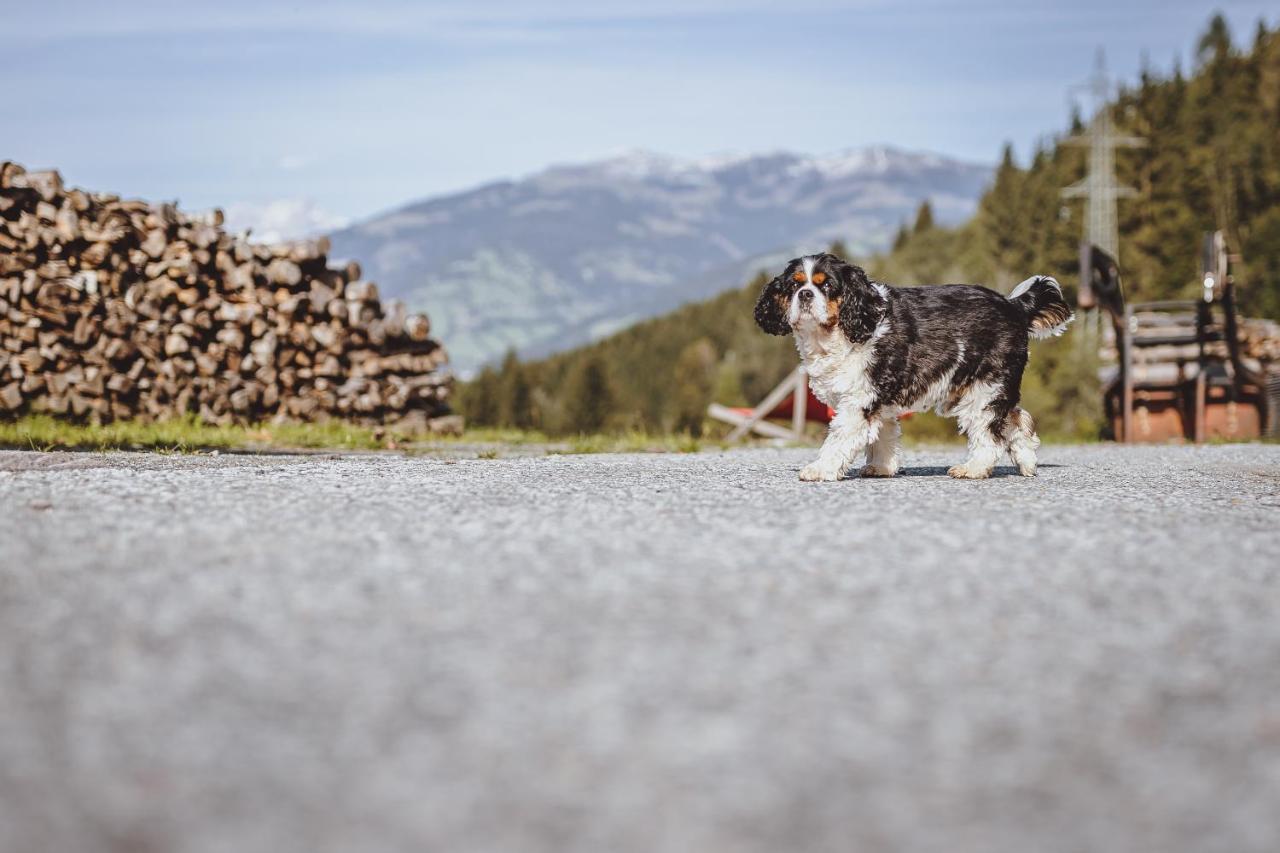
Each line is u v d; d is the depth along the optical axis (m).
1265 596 3.99
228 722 2.76
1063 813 2.37
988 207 95.75
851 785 2.48
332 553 4.53
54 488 6.16
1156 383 20.47
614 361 141.38
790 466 9.15
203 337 14.27
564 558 4.49
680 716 2.83
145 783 2.45
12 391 12.54
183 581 4.02
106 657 3.19
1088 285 17.66
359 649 3.29
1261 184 76.56
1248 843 2.25
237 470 7.52
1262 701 2.95
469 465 8.66
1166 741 2.71
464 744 2.66
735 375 93.62
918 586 4.07
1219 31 112.56
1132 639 3.46
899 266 96.75
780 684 3.04
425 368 15.91
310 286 15.05
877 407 7.70
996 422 8.08
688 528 5.21
